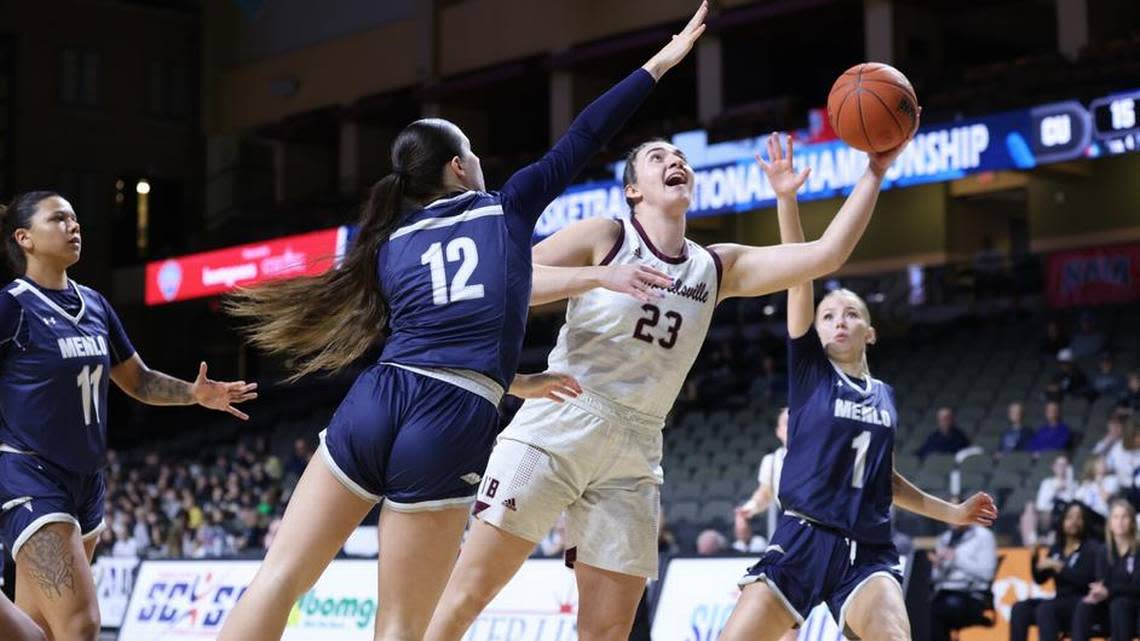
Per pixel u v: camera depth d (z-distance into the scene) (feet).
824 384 17.01
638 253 14.47
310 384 86.94
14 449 16.07
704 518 46.60
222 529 53.78
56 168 97.09
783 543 16.78
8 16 95.81
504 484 14.32
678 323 14.39
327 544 11.41
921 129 58.34
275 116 97.45
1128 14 64.44
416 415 11.32
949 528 37.04
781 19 72.02
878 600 16.28
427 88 86.43
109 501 67.10
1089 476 34.37
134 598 32.68
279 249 81.20
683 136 66.49
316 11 95.30
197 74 102.63
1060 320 60.18
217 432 83.20
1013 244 77.25
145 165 100.48
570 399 14.40
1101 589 27.17
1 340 16.05
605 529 14.62
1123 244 60.64
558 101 80.33
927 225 73.92
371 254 12.08
